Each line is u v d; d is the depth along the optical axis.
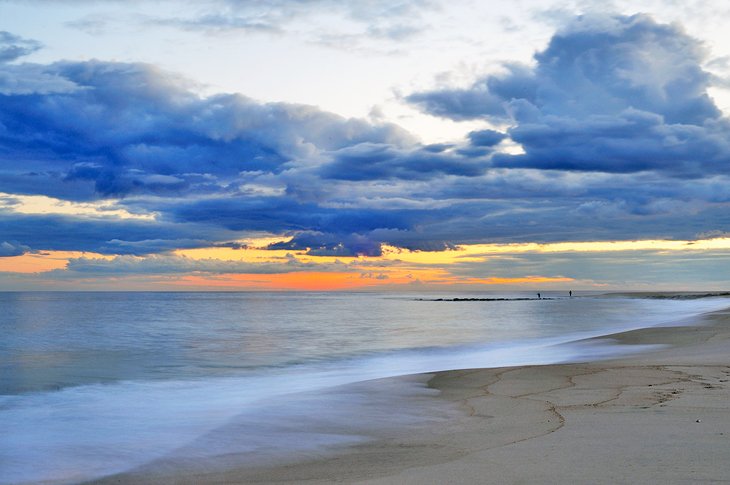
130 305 122.62
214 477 8.80
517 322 54.97
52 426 12.71
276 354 29.00
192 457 9.95
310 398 15.12
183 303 141.62
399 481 7.55
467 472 7.73
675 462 7.56
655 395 13.29
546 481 7.02
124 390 18.20
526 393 14.69
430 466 8.24
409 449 9.72
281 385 18.56
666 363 19.25
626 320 54.62
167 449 10.52
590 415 11.30
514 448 8.91
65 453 10.40
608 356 22.88
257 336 40.72
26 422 13.19
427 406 13.74
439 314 76.88
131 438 11.42
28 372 22.78
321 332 44.56
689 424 9.96
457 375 18.39
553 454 8.32
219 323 57.75
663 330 34.66
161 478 8.89
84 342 36.56
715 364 18.59
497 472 7.59
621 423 10.34
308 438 10.95
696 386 14.47
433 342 34.75
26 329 48.84
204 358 27.42
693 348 24.23
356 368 23.03
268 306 118.69
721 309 68.06
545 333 40.31
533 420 11.36
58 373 22.48
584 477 7.09
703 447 8.30
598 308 89.94
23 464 9.80
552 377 17.17
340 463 9.09
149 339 38.69
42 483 8.86
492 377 17.67
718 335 29.78
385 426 11.74
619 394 13.70
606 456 8.02
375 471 8.36
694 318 50.81
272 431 11.62
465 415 12.48
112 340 37.91
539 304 118.69
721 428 9.56
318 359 26.61
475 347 31.05
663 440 8.82
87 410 14.71
